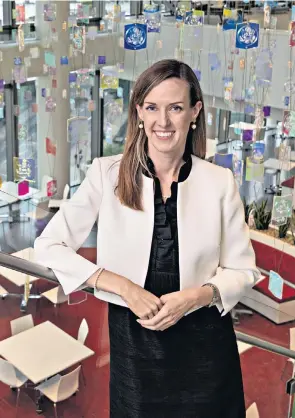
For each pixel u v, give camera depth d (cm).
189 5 770
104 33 1068
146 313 161
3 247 628
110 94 1052
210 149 866
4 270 566
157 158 164
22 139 1028
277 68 903
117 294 164
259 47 794
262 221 788
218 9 926
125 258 168
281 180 815
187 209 166
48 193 992
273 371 448
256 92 770
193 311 174
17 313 625
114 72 843
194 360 177
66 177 1138
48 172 1126
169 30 1005
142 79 159
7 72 991
